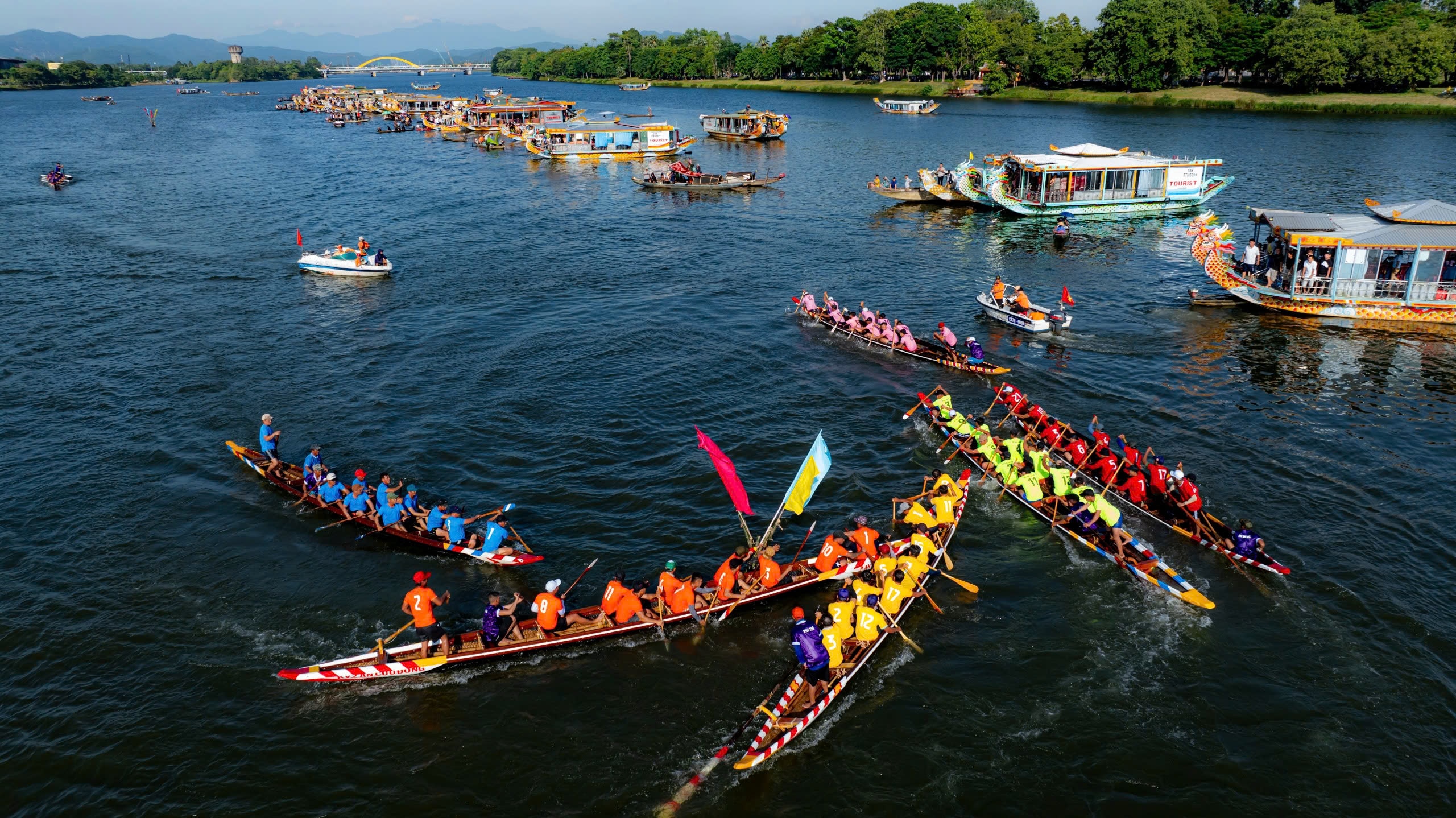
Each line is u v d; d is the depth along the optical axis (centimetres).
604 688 2281
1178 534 2920
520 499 3172
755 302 5541
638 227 7844
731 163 11600
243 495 3231
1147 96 17588
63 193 9450
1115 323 5009
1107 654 2378
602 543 2902
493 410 3925
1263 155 10681
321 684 2291
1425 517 2978
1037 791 1959
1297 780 1973
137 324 5138
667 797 1956
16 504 3167
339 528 3030
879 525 3000
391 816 1909
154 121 18412
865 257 6638
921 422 3756
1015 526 2992
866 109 19162
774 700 2230
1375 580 2650
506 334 4944
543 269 6400
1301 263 4941
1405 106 14375
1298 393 3994
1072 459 3322
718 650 2420
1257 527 2934
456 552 2834
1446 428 3628
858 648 2327
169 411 3956
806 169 10969
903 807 1925
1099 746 2077
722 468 2695
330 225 7844
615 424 3781
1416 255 4612
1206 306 5266
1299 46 15400
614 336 4894
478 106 15988
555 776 2012
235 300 5622
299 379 4309
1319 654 2355
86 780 2002
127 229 7600
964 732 2130
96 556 2855
